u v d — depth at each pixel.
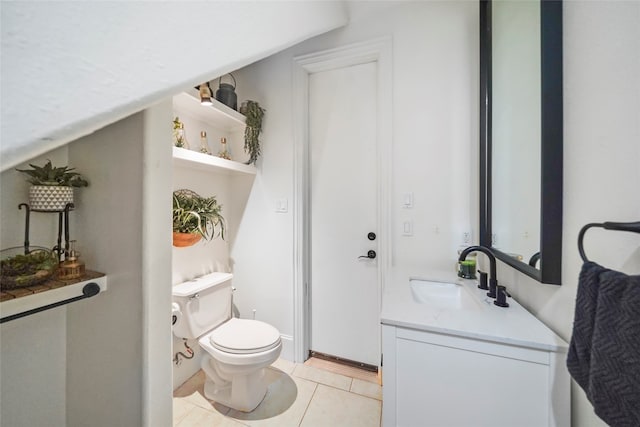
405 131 1.63
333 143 1.94
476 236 1.50
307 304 1.98
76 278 0.77
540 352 0.72
